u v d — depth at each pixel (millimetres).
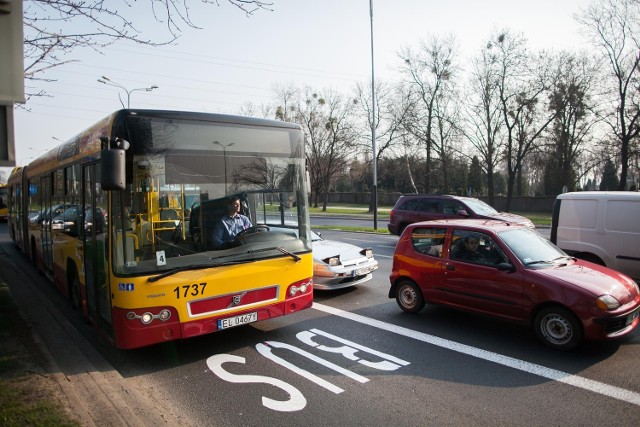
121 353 5621
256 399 4379
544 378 4738
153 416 4000
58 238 7762
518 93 34250
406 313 7289
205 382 4781
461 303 6473
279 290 5578
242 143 5426
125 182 4539
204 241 5051
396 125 40781
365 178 69688
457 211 14719
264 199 5586
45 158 8875
